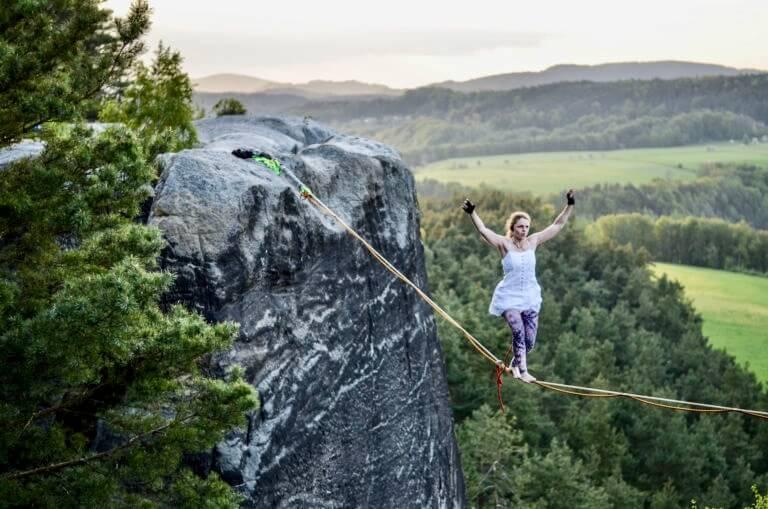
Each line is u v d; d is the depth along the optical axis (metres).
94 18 11.94
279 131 27.33
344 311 18.23
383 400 19.69
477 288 79.31
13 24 11.27
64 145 11.77
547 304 85.56
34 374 10.31
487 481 42.34
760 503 33.28
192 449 11.49
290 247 16.25
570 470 44.38
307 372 16.44
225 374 14.23
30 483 10.89
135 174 11.95
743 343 141.88
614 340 91.31
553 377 64.88
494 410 51.56
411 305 22.19
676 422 63.56
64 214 11.20
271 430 15.05
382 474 19.08
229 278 14.48
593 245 143.88
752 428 79.12
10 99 11.39
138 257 11.68
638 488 59.28
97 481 10.83
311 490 16.22
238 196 15.03
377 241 20.31
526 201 171.00
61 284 11.48
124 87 21.41
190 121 21.80
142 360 11.25
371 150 22.03
